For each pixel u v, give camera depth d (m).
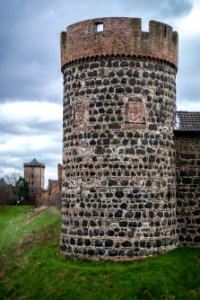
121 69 27.33
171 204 28.28
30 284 25.55
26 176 122.88
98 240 26.59
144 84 27.52
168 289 23.17
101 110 27.30
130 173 26.83
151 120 27.55
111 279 23.89
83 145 27.61
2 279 27.94
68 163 28.61
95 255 26.55
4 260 32.84
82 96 27.97
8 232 48.94
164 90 28.36
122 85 27.22
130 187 26.75
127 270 24.70
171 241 27.97
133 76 27.36
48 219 47.84
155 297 22.66
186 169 29.50
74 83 28.47
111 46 27.34
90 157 27.28
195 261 26.27
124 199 26.66
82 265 26.20
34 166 122.94
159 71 28.12
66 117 29.22
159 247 27.08
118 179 26.78
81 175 27.52
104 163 26.98
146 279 23.52
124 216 26.56
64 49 29.62
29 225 48.78
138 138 27.09
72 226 27.58
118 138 26.98
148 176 27.12
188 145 29.62
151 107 27.61
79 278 24.38
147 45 27.58
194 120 30.19
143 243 26.55
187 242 29.14
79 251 27.05
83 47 27.94
